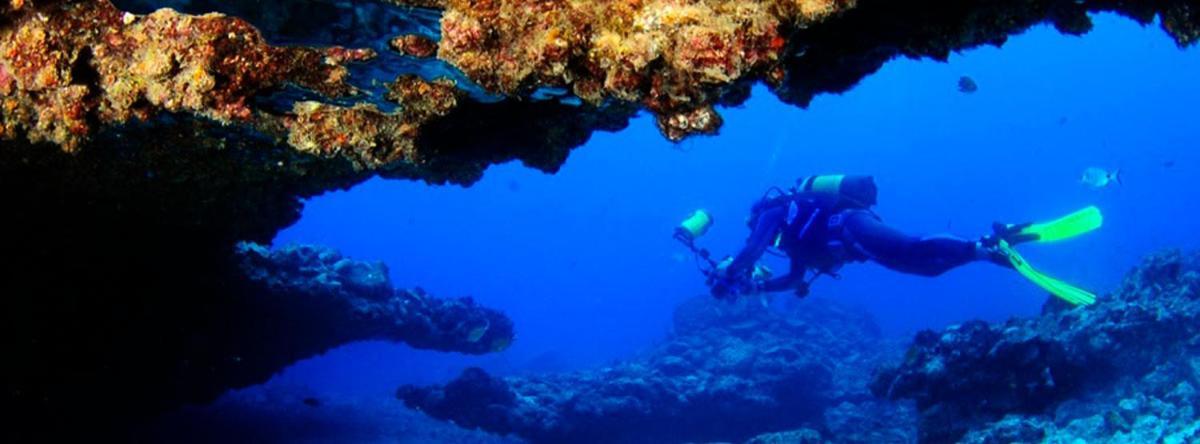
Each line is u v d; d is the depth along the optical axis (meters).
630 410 10.26
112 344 5.79
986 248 6.43
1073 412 6.46
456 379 10.05
